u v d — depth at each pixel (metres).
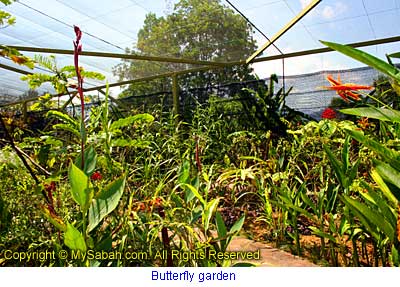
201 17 4.42
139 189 2.01
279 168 2.46
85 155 1.24
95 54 5.20
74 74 2.07
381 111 0.91
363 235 1.63
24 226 1.53
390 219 1.13
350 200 1.17
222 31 4.70
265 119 4.80
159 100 5.82
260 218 2.31
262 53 5.08
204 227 1.26
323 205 1.87
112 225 1.47
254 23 4.28
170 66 5.88
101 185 1.68
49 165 1.98
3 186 1.66
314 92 4.73
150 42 5.02
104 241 1.20
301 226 2.37
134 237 1.44
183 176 1.48
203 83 7.64
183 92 5.70
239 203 2.88
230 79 7.32
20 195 1.65
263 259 1.80
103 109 1.78
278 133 4.65
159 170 2.51
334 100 4.57
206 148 3.39
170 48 5.19
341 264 1.74
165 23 4.57
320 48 4.85
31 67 1.82
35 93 8.09
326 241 2.09
